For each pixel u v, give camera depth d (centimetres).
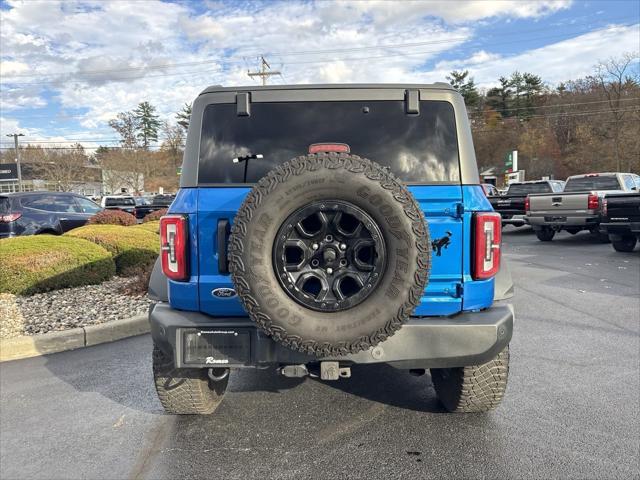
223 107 293
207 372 328
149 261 919
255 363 261
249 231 236
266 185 237
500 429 315
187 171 287
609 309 621
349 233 239
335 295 239
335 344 237
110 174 6775
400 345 255
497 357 303
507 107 7488
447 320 263
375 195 234
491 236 266
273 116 293
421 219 236
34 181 6631
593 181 1474
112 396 387
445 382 334
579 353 456
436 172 285
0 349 488
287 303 237
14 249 745
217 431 322
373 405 358
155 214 1480
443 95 289
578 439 299
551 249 1255
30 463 288
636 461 274
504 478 261
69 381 423
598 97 5522
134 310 639
